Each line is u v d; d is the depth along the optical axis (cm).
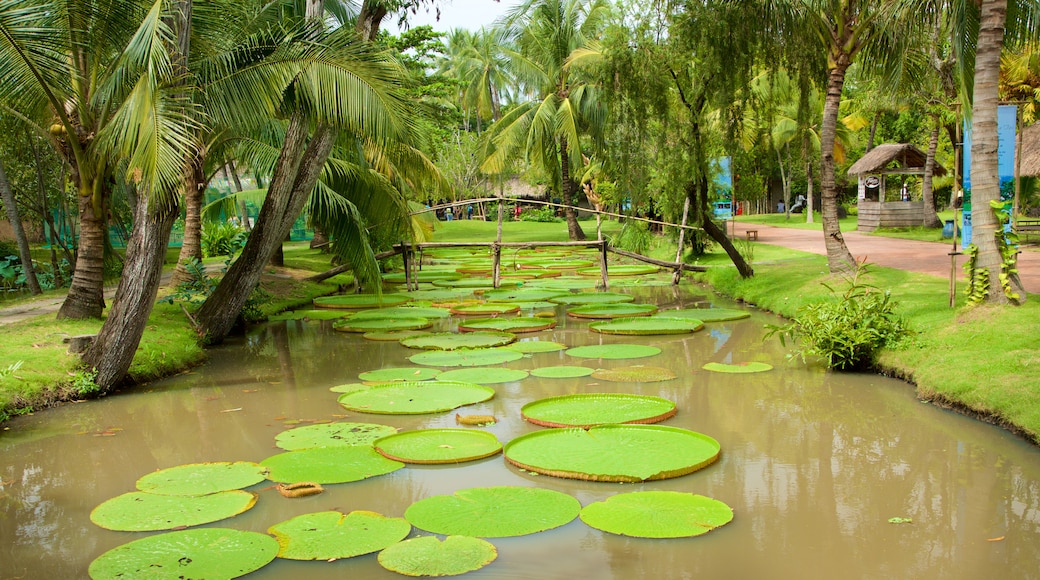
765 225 3434
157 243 842
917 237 2181
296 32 977
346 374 950
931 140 2416
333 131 1106
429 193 2344
